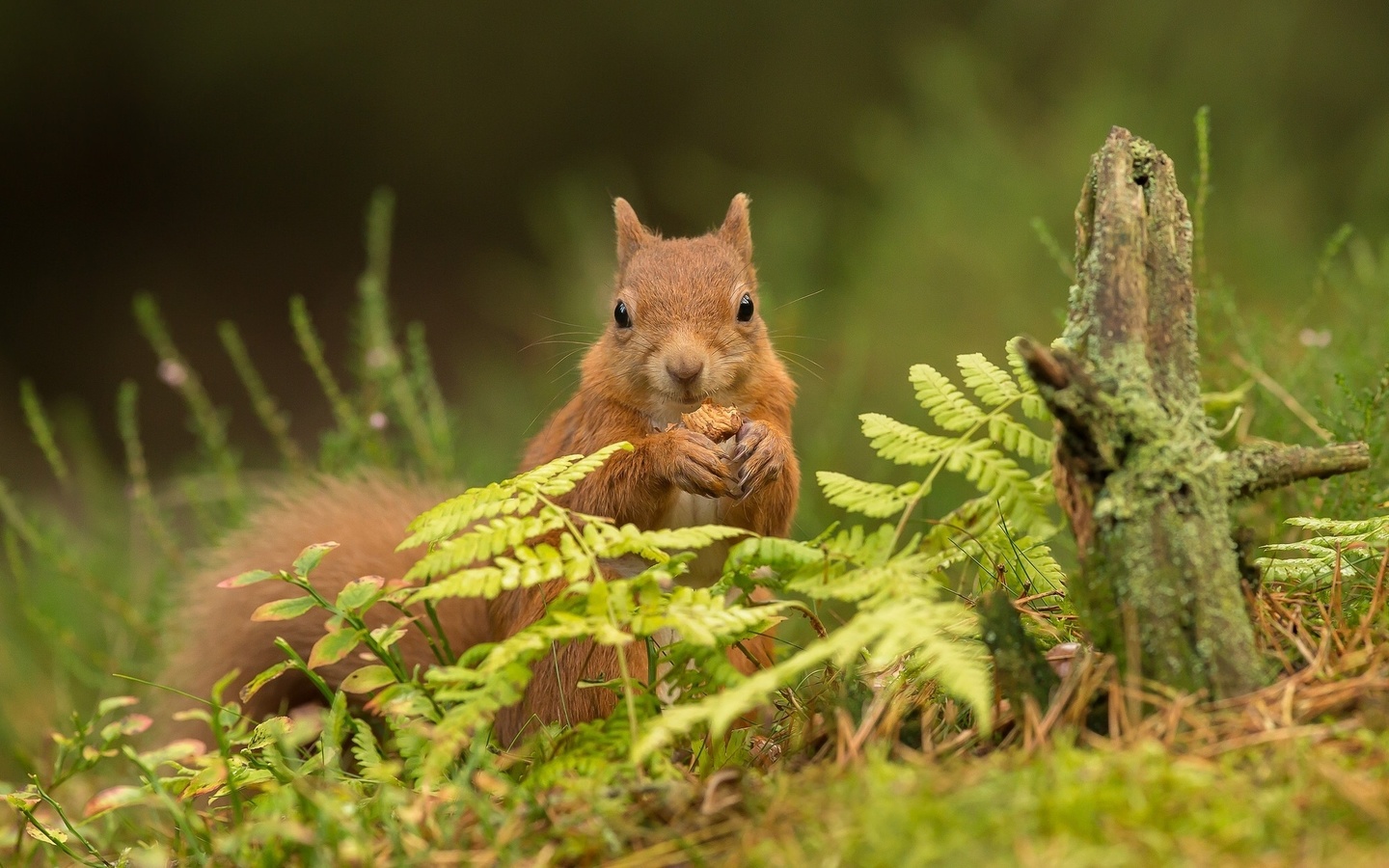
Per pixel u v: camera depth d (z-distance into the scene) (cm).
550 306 2239
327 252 3212
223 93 3166
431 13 3191
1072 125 2017
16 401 2752
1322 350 967
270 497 1071
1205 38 2377
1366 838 430
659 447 798
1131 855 418
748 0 3195
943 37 2655
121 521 1478
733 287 915
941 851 427
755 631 620
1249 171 1808
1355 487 759
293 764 631
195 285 3116
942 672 493
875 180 2294
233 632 945
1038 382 520
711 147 3225
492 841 510
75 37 3059
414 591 674
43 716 1162
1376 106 2484
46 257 3111
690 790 524
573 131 3269
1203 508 525
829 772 517
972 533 724
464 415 2019
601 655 787
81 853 749
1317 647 577
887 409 1579
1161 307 562
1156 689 513
